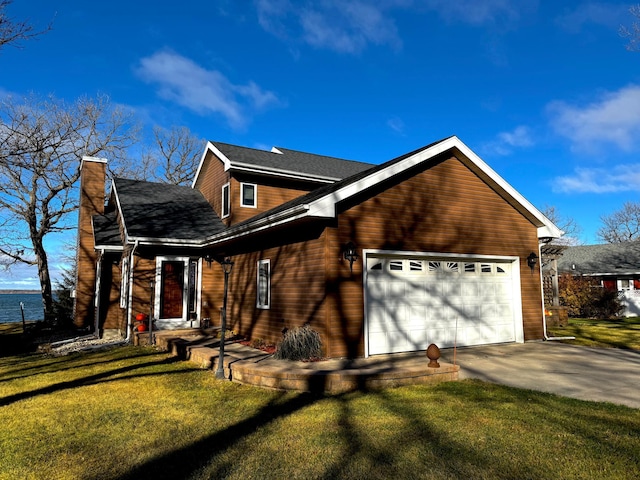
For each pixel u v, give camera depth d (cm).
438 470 366
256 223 968
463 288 1052
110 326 1420
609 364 842
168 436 466
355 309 869
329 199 831
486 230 1091
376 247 912
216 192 1656
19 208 2258
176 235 1309
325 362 782
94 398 632
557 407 541
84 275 1603
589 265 2844
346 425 484
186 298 1335
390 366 732
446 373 706
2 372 888
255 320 1119
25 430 494
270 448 423
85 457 413
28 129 1249
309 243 908
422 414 516
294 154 1919
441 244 1009
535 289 1165
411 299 962
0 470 386
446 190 1035
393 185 955
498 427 467
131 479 364
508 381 700
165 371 820
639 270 2497
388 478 354
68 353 1122
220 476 365
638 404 560
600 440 429
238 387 684
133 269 1283
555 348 1035
